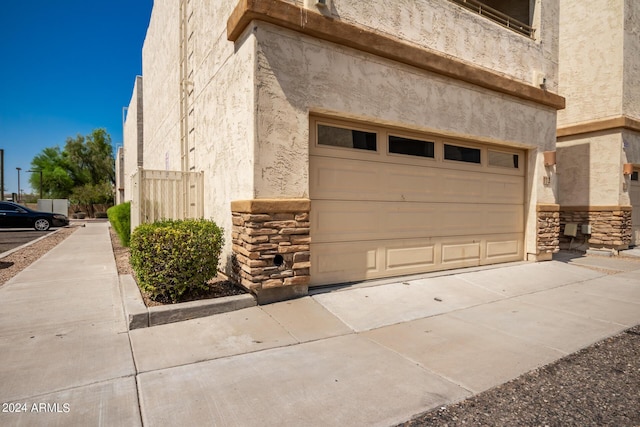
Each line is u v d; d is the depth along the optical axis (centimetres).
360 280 559
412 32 581
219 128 570
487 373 312
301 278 470
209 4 633
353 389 280
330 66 496
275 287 458
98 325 389
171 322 398
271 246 448
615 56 990
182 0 863
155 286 425
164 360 318
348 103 511
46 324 388
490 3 931
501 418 249
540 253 771
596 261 857
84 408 246
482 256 712
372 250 570
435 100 604
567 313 479
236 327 392
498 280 624
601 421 247
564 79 1093
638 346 377
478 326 425
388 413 251
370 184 566
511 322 441
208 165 630
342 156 538
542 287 611
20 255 855
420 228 623
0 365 300
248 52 453
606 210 987
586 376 311
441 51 617
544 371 319
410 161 610
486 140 688
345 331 399
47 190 4591
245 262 452
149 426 230
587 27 1043
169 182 645
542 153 779
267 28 449
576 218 1047
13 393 261
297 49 470
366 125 560
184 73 842
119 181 3078
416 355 345
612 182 990
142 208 621
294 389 278
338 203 536
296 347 354
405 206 605
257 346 352
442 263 652
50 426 227
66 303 458
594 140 1024
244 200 448
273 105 453
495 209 736
